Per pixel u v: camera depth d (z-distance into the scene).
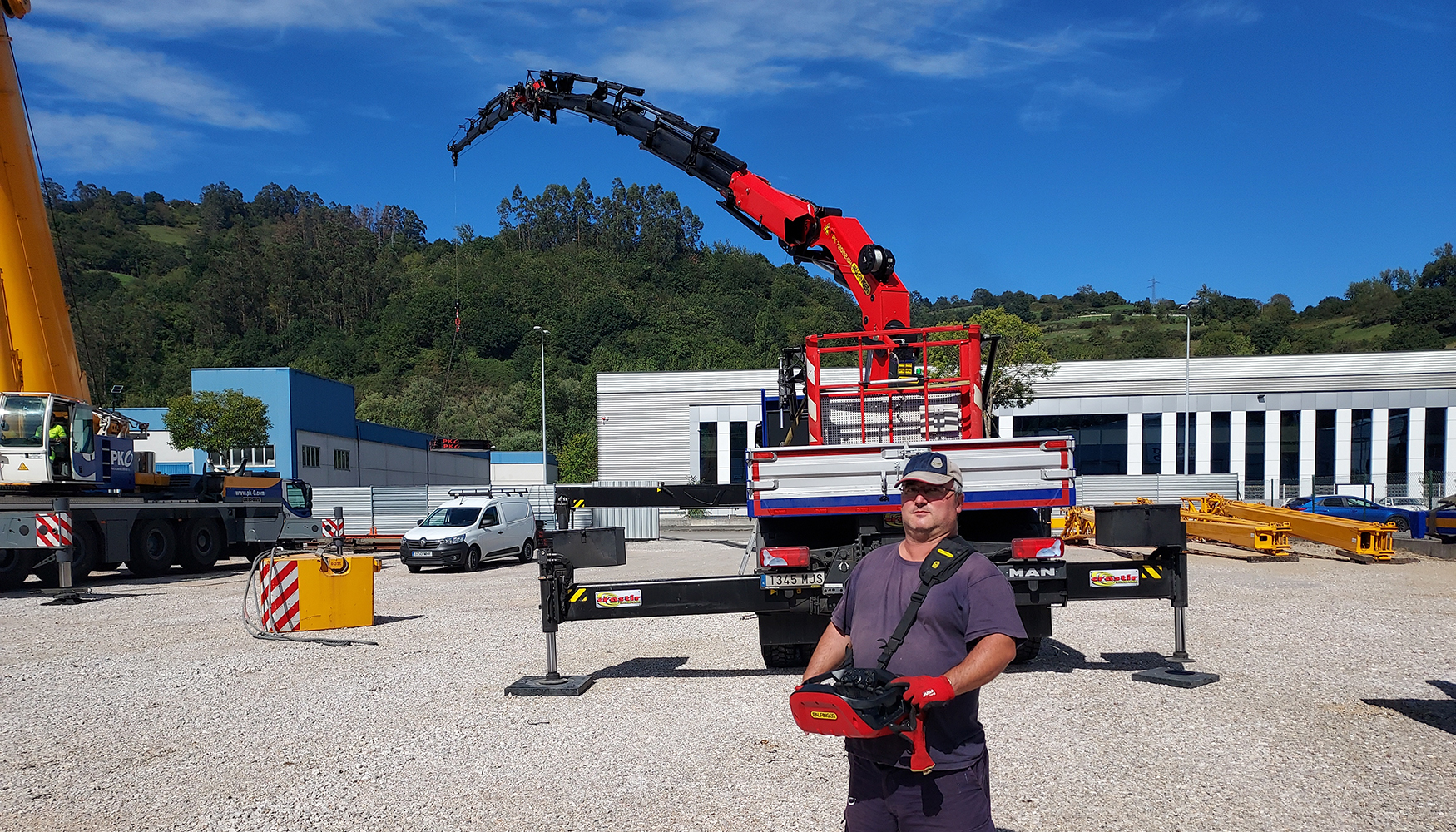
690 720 6.74
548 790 5.31
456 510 22.84
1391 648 9.02
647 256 193.38
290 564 11.31
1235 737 6.00
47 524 15.61
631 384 54.31
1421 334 114.06
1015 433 51.78
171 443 43.38
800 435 10.53
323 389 51.44
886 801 2.91
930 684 2.73
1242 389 49.84
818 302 177.88
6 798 5.38
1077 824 4.59
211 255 155.75
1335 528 18.98
